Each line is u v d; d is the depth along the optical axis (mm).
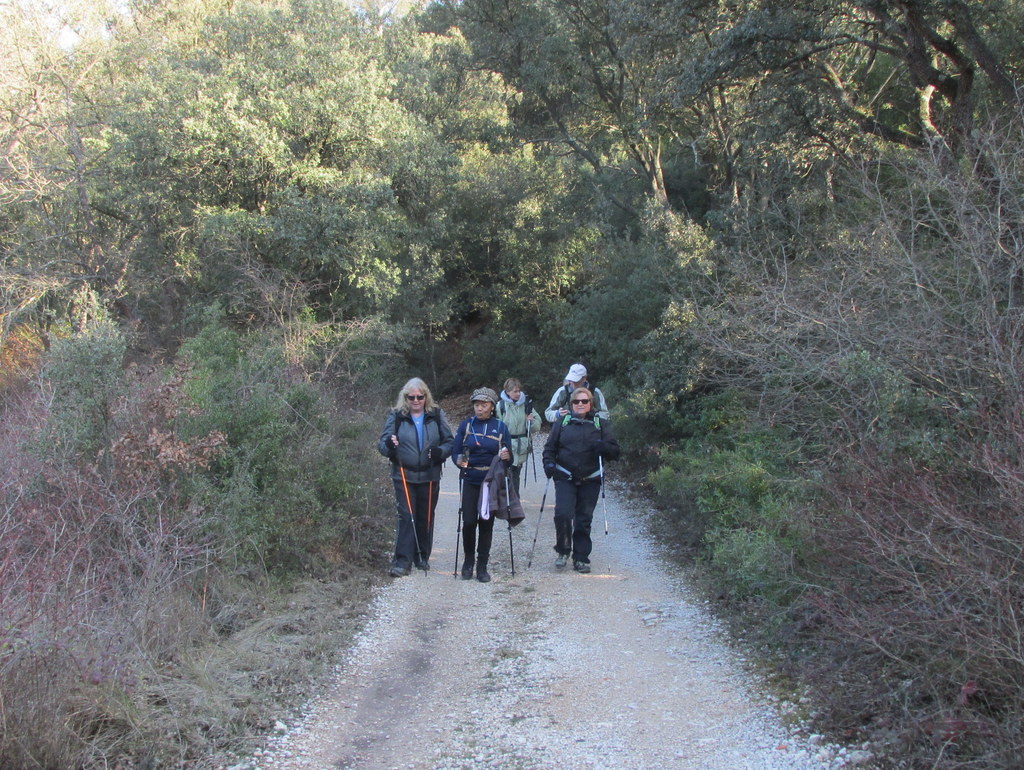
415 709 5266
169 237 19109
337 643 6348
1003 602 4031
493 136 24578
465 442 8195
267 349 11305
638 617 6902
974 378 5871
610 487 12984
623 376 14617
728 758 4355
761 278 9094
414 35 24203
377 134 17547
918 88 12602
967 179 6859
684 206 20047
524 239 24750
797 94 13102
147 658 5215
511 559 8484
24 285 18609
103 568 5824
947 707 4148
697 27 14336
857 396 6469
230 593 6879
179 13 23719
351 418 12531
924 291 6629
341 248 16453
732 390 9938
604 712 5086
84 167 19984
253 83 16609
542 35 21203
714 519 8117
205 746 4633
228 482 7574
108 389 7520
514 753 4590
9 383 16281
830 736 4434
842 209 11266
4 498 6332
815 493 6242
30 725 4051
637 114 19125
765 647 5781
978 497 4734
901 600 4594
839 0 12234
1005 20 12781
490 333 25516
